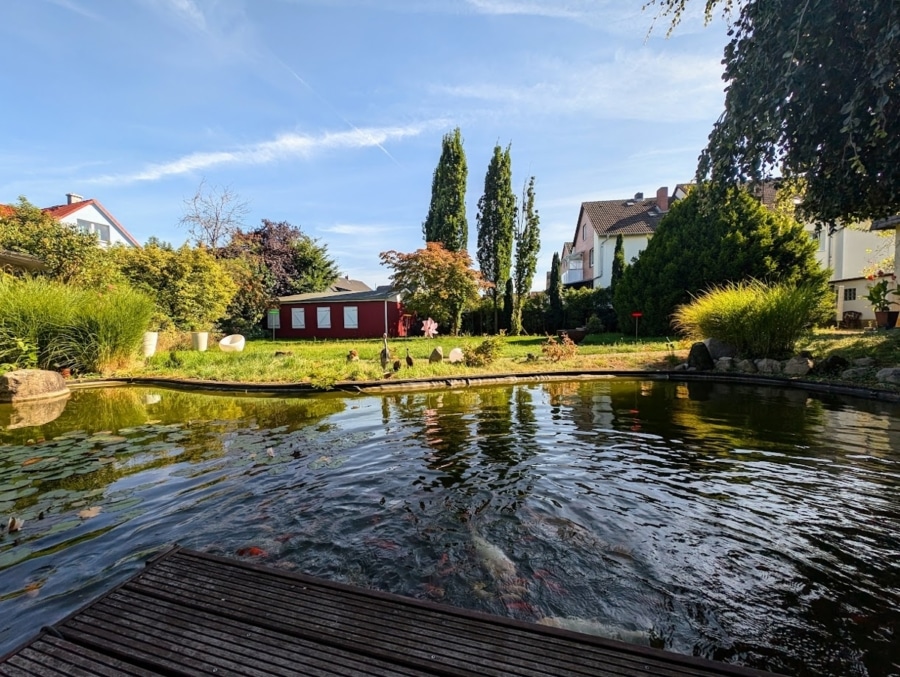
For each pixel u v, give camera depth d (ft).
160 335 46.09
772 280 47.78
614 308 63.98
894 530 8.91
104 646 5.08
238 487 11.41
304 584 6.33
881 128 9.59
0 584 7.16
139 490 11.25
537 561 7.91
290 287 93.97
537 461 13.41
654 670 4.67
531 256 75.77
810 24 10.15
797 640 5.99
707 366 32.58
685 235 53.72
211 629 5.37
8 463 13.43
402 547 8.38
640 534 8.87
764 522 9.31
